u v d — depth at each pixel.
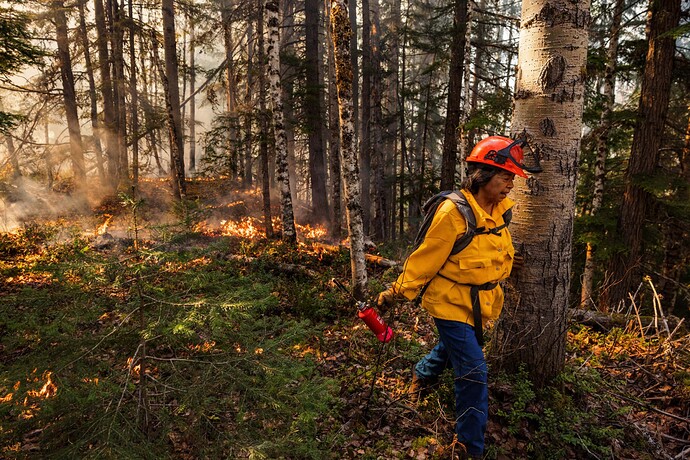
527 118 2.68
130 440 1.76
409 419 2.85
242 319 2.21
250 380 1.99
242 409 1.90
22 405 1.70
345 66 5.39
